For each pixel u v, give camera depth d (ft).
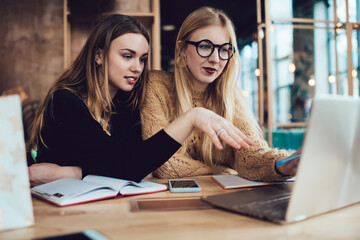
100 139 2.96
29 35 9.89
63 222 1.75
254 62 28.63
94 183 2.51
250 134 3.95
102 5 9.24
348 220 1.75
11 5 9.86
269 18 10.63
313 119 1.53
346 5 9.82
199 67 4.13
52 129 3.55
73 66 3.88
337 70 12.26
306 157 1.57
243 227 1.65
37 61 9.89
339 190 1.87
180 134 2.76
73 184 2.48
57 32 9.98
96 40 3.66
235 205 1.98
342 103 1.67
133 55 3.61
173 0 27.30
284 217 1.71
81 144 3.05
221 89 4.43
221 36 4.11
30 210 1.69
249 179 3.12
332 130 1.65
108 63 3.63
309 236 1.50
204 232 1.57
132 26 3.60
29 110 9.77
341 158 1.78
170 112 4.51
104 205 2.15
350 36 9.83
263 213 1.78
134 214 1.92
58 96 3.52
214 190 2.68
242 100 4.76
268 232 1.56
